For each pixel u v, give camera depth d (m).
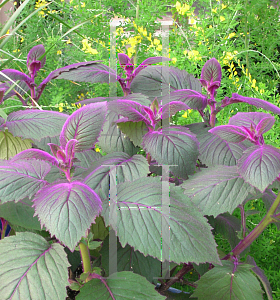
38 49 0.61
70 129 0.34
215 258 0.32
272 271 0.59
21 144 0.48
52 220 0.28
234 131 0.43
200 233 0.34
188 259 0.32
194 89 0.56
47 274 0.30
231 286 0.40
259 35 1.22
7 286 0.29
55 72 0.55
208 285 0.41
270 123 0.42
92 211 0.29
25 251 0.32
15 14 0.54
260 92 0.81
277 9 1.25
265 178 0.35
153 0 0.78
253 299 0.39
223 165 0.45
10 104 0.75
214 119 0.54
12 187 0.33
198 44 0.81
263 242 0.60
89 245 0.37
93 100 0.55
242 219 0.48
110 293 0.33
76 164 0.48
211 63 0.53
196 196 0.39
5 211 0.39
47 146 0.48
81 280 0.37
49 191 0.31
